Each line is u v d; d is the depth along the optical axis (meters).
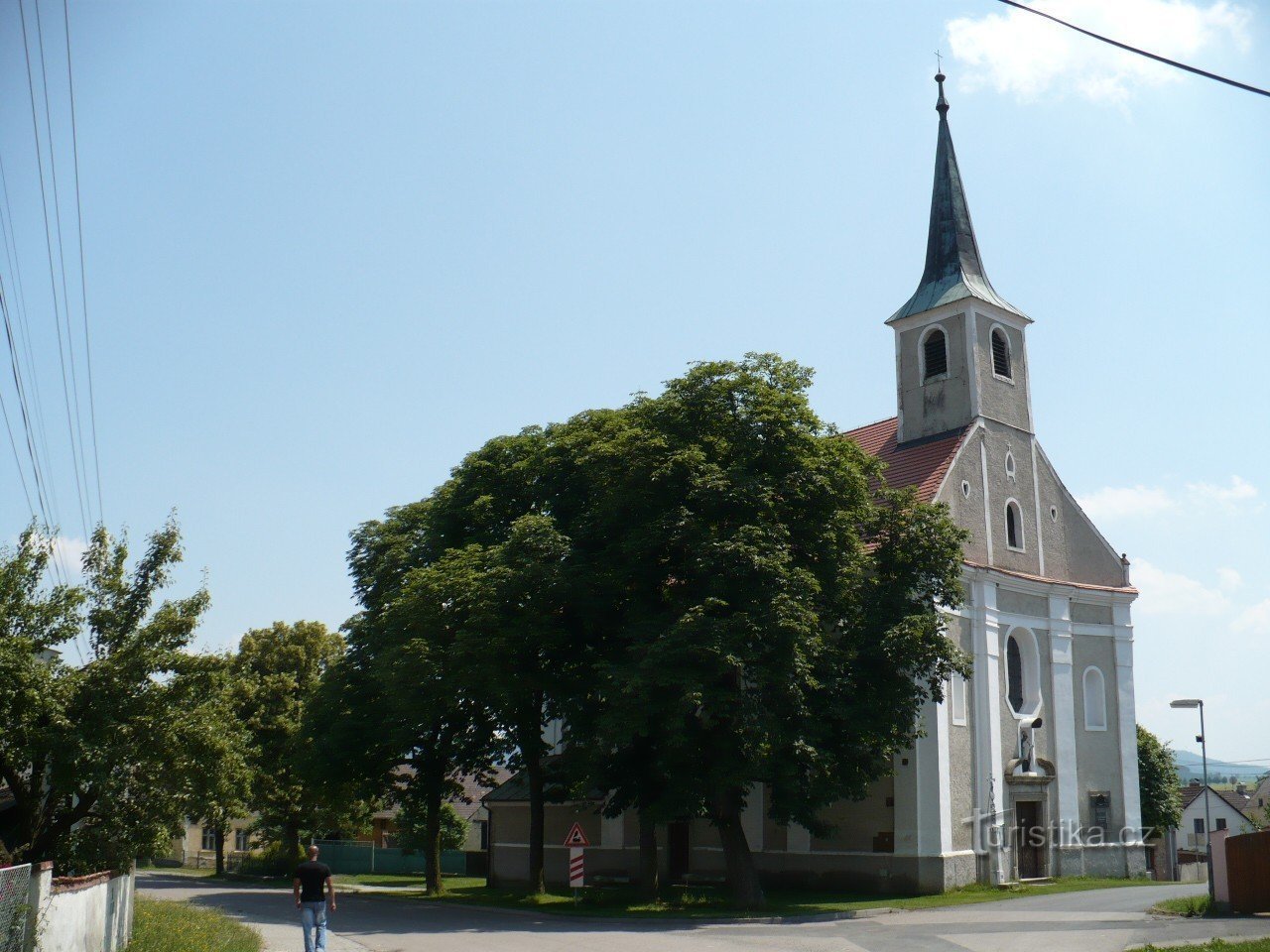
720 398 30.72
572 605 31.14
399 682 31.53
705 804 30.86
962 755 37.12
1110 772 41.72
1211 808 91.50
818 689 29.47
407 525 41.06
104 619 22.45
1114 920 24.52
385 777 42.25
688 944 21.89
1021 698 40.34
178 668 21.81
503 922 27.75
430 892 39.50
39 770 21.45
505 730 37.34
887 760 32.31
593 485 31.64
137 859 22.02
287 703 56.59
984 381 42.31
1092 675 42.47
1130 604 43.66
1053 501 43.84
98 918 18.41
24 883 14.46
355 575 41.72
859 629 30.94
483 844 65.75
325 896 20.08
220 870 61.75
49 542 22.02
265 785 55.62
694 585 29.08
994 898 32.47
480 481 36.47
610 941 22.69
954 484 39.97
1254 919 23.27
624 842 44.91
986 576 39.06
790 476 29.66
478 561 31.61
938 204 45.31
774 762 28.62
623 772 31.38
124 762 20.89
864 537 33.06
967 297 42.19
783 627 26.77
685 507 28.77
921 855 35.00
